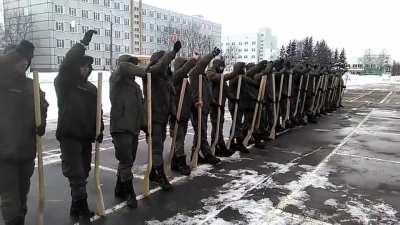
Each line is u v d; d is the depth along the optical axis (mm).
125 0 80625
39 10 68562
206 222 4305
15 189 3723
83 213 4324
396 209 4781
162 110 5352
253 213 4562
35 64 69438
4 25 66000
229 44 124000
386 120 12766
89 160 4547
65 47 70062
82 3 72188
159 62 5215
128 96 4645
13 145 3629
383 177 6090
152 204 4832
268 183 5688
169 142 8484
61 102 4172
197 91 6281
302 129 10633
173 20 91688
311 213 4586
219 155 7301
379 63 114312
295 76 10539
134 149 4812
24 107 3719
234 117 7406
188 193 5230
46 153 7391
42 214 4074
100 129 4445
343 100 21109
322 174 6195
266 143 8594
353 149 8094
